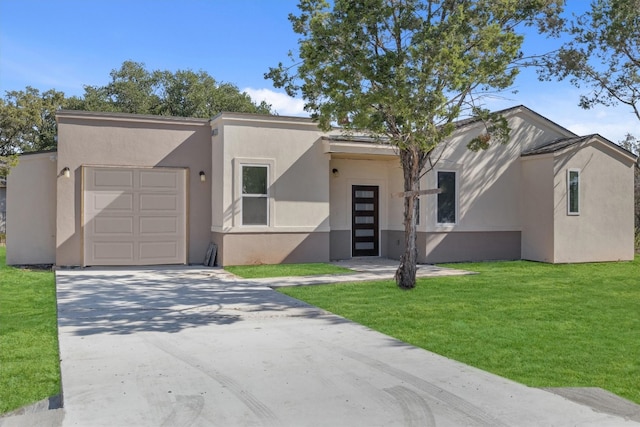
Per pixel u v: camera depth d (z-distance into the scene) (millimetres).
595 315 8266
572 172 15953
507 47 9297
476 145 11156
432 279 12094
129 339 6781
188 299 9680
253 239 14828
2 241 24891
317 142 15531
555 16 11625
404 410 4469
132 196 14977
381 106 9586
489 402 4648
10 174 14781
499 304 9133
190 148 15312
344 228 16719
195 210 15336
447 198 15750
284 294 10219
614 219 16578
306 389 4965
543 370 5613
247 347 6430
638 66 15664
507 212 16531
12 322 7918
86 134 14383
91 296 9977
